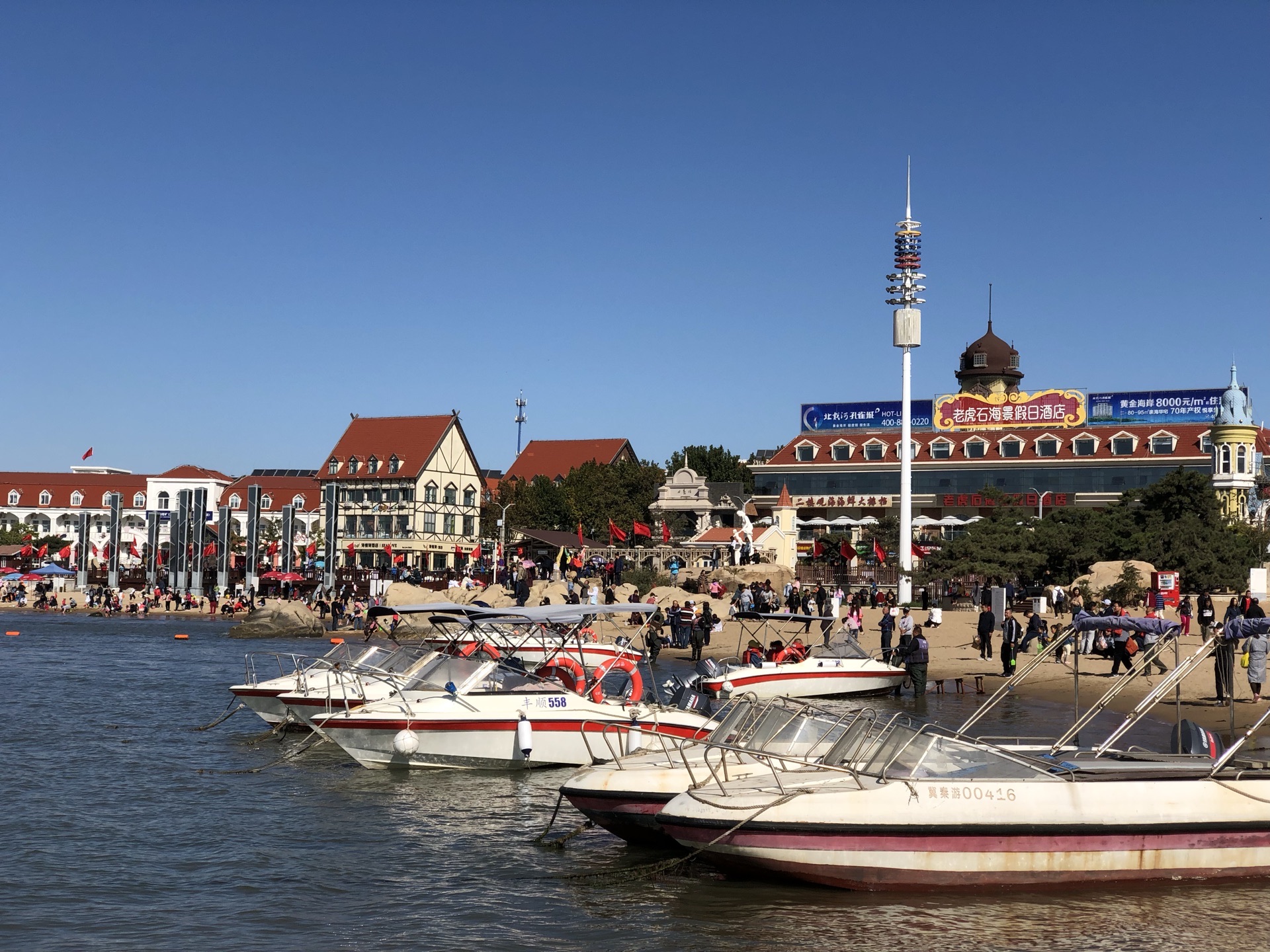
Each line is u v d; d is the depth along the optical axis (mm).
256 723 31062
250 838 19125
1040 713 32531
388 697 24969
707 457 137625
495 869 17438
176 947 14156
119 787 22828
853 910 15242
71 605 89062
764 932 14570
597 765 19609
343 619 71500
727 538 91250
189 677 42500
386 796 22219
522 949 14164
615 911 15438
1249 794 15984
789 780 17078
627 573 81812
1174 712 30891
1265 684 34719
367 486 118000
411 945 14281
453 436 120250
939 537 94625
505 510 106688
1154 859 15734
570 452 146250
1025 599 61062
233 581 97438
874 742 16766
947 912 15086
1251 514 86562
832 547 90062
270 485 152750
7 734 28750
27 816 20344
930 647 49625
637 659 25719
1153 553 67500
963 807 15562
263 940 14445
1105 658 38281
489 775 24062
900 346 71000
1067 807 15578
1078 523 72375
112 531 99125
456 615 28359
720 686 32500
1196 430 102812
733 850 15906
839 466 113688
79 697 36031
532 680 24766
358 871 17344
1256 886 15875
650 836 18062
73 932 14656
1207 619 43219
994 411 112562
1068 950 13930
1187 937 14266
